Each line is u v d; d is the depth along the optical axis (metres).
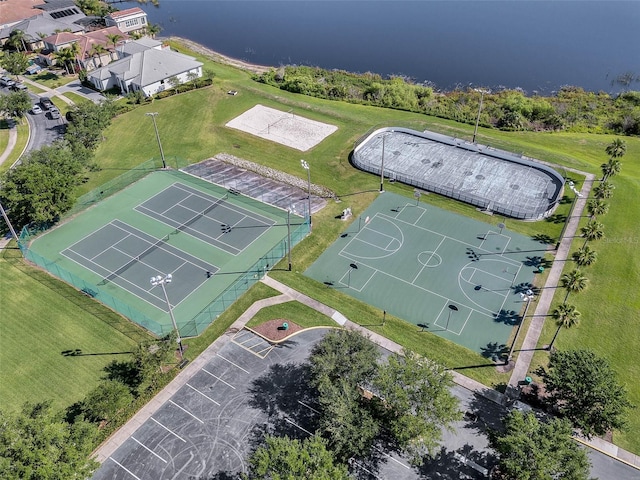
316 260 63.81
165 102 103.00
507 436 37.62
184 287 59.72
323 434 43.44
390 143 88.69
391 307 57.16
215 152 86.75
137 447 43.62
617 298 57.38
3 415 37.62
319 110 101.19
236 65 134.38
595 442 43.72
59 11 144.25
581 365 42.53
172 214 71.69
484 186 76.44
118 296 58.41
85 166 77.94
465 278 60.62
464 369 50.03
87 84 110.38
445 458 42.75
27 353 51.56
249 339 53.34
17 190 65.00
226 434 44.62
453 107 109.69
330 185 78.00
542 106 105.69
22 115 94.31
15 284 59.97
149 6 186.62
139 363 46.50
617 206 72.12
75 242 66.62
